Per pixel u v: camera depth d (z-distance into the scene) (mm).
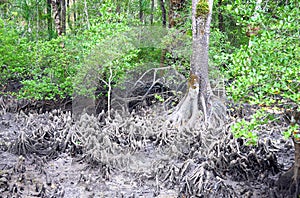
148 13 18984
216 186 6316
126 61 10609
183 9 12445
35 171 7633
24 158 8203
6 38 12086
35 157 8305
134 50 10367
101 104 10930
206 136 8477
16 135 10242
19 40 12828
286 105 4492
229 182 6863
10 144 8781
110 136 8812
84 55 10609
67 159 8391
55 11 13930
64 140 9016
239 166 7035
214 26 13359
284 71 4047
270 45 4367
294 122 4352
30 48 12586
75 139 8883
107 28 10547
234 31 13383
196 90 9383
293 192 5684
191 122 9078
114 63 10320
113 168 7539
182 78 11023
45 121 11266
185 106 9391
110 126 9258
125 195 6488
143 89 11180
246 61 4438
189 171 7055
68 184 7004
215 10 13047
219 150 7578
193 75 9461
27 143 8633
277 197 5848
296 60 4297
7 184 6773
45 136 9430
